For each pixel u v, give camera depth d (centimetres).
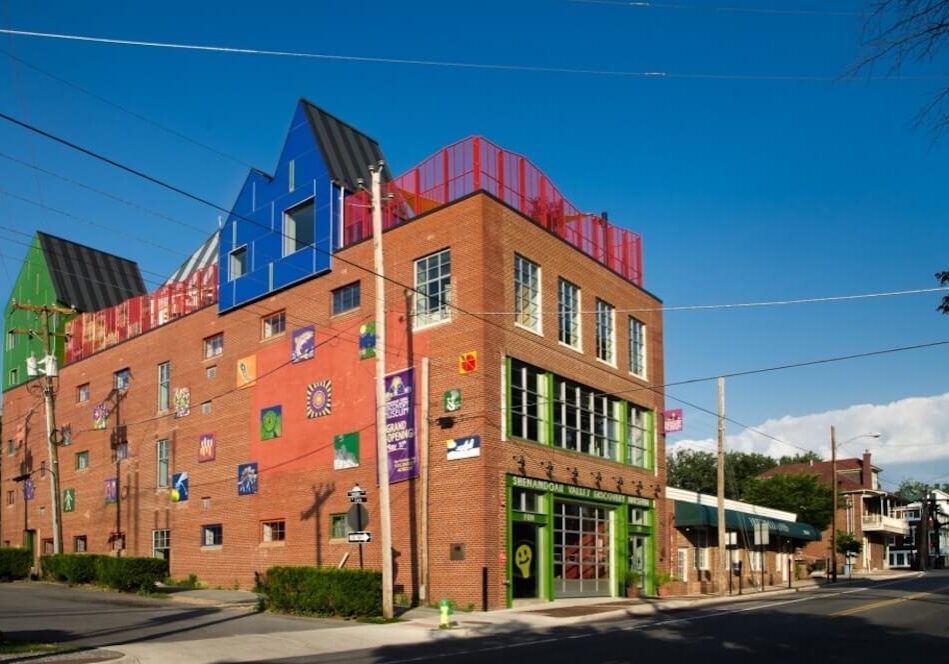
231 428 3803
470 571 2734
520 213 3130
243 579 3584
